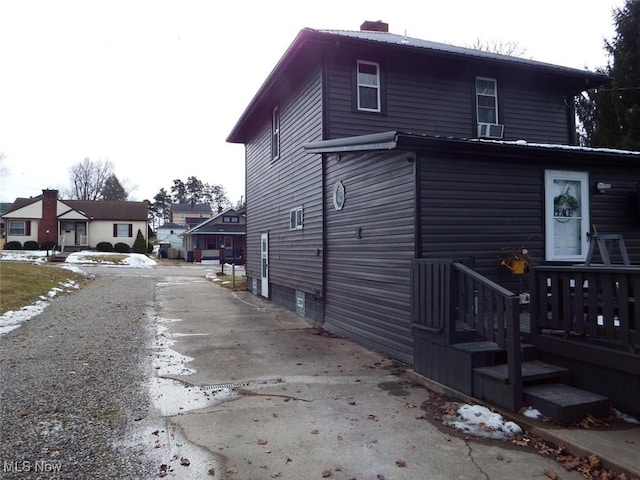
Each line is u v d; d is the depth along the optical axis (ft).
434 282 17.57
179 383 18.07
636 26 55.26
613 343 14.10
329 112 29.27
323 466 11.40
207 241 134.21
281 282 40.57
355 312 26.35
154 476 10.80
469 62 32.12
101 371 19.42
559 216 23.47
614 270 13.65
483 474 10.98
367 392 17.12
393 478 10.83
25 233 130.52
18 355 21.68
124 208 145.79
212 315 35.73
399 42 32.68
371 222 24.54
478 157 21.62
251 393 16.99
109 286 55.72
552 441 12.41
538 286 16.61
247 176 54.95
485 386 15.08
